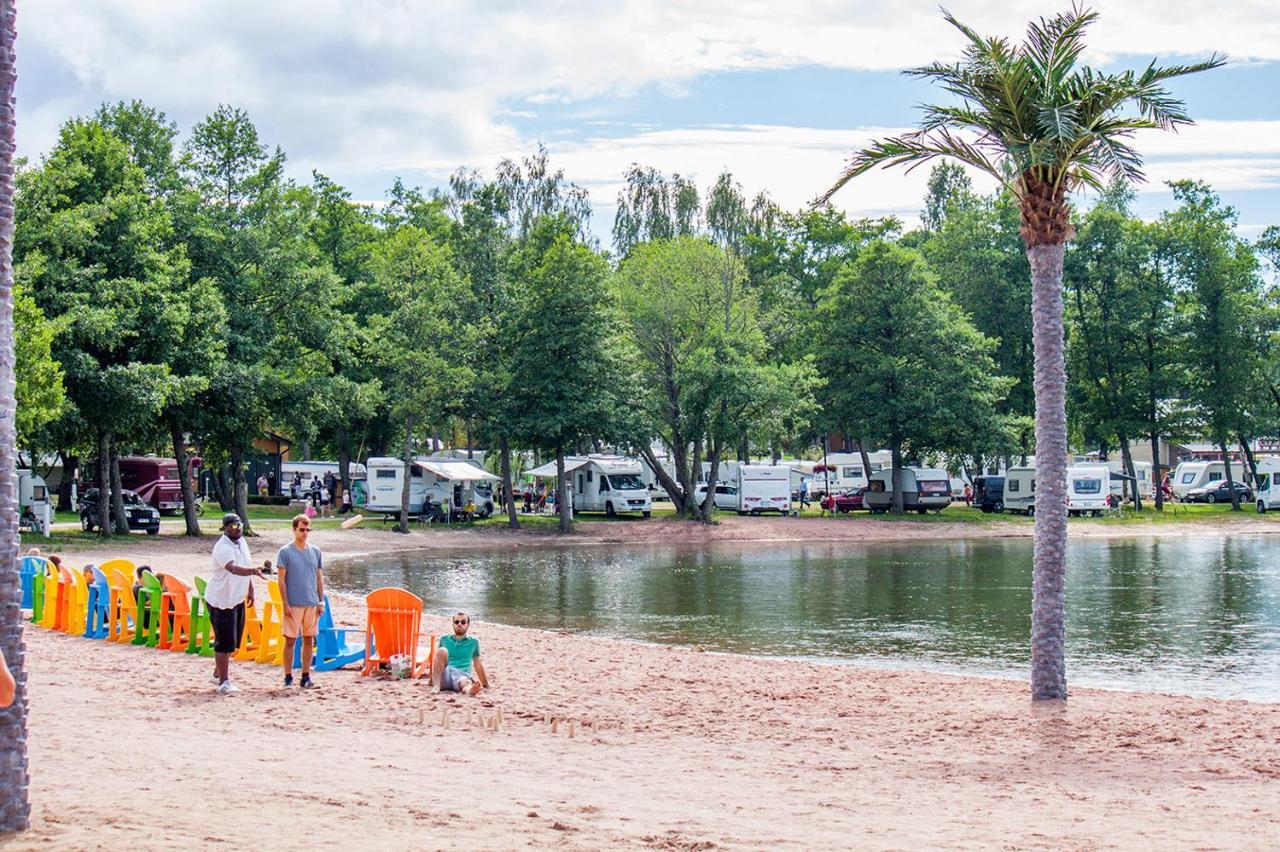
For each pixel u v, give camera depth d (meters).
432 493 66.00
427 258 62.00
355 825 8.16
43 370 36.16
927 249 92.69
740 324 69.88
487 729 14.37
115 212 43.69
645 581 40.75
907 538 64.06
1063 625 17.56
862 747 14.07
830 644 26.02
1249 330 79.31
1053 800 10.91
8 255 7.84
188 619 19.52
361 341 62.47
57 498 69.06
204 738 12.51
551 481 82.12
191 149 51.94
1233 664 23.08
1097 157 17.64
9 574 7.62
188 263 45.59
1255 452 103.19
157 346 44.66
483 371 64.06
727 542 61.19
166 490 66.62
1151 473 96.38
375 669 18.12
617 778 11.37
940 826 9.37
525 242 80.44
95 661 18.30
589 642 23.66
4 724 7.51
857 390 74.19
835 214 94.31
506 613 31.67
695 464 69.62
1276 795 11.34
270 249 51.22
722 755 13.27
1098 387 81.31
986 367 75.75
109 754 10.87
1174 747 14.14
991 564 47.66
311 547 16.91
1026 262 82.81
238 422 49.19
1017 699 17.59
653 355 70.19
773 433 69.94
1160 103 17.22
